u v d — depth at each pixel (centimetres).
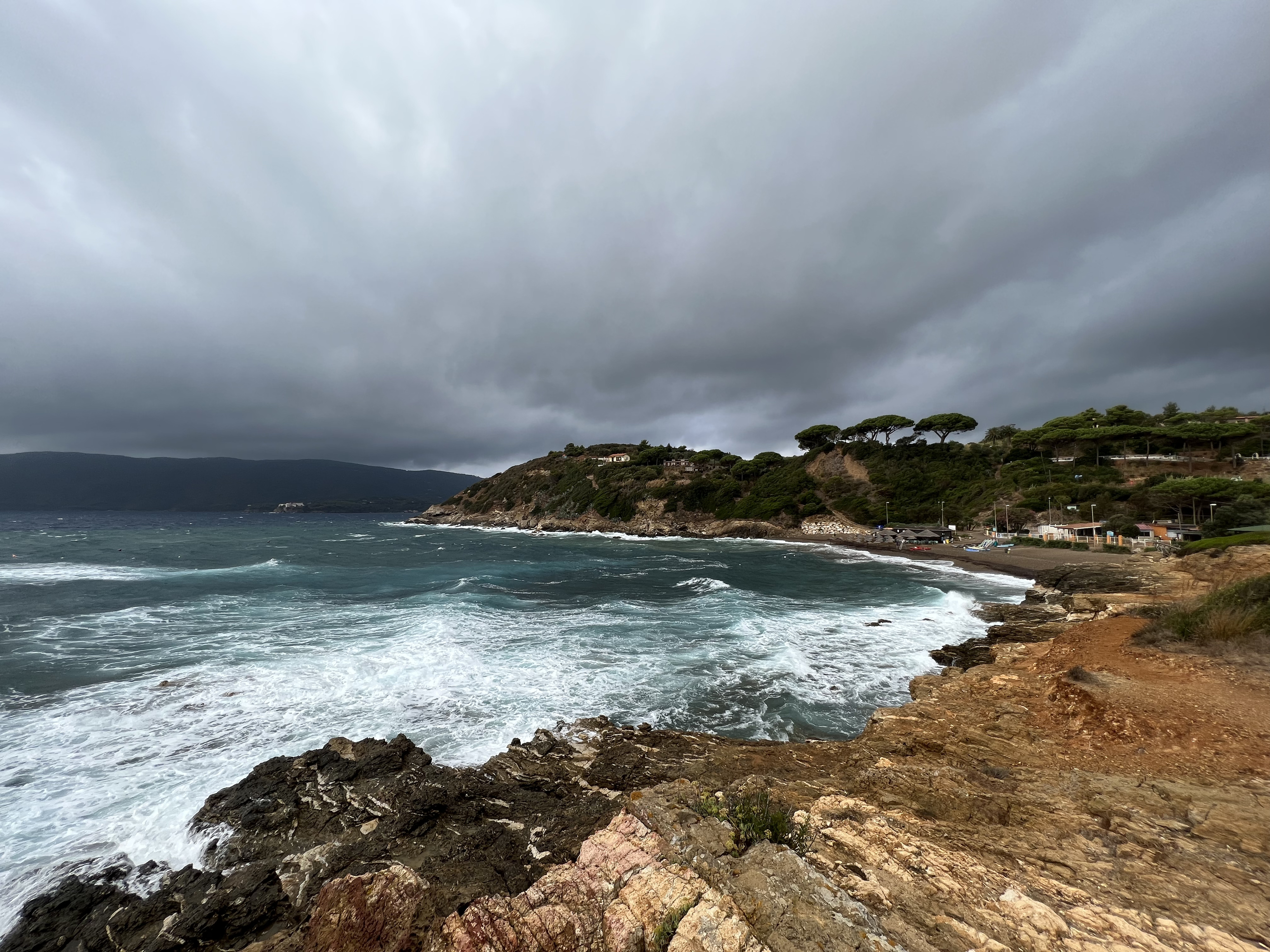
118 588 2802
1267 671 902
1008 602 2795
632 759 936
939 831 514
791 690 1401
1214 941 335
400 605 2445
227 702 1237
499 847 692
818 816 517
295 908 616
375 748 961
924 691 1277
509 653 1669
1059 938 337
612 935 365
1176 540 4381
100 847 748
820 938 332
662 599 2761
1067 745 770
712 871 411
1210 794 563
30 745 1027
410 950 398
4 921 629
